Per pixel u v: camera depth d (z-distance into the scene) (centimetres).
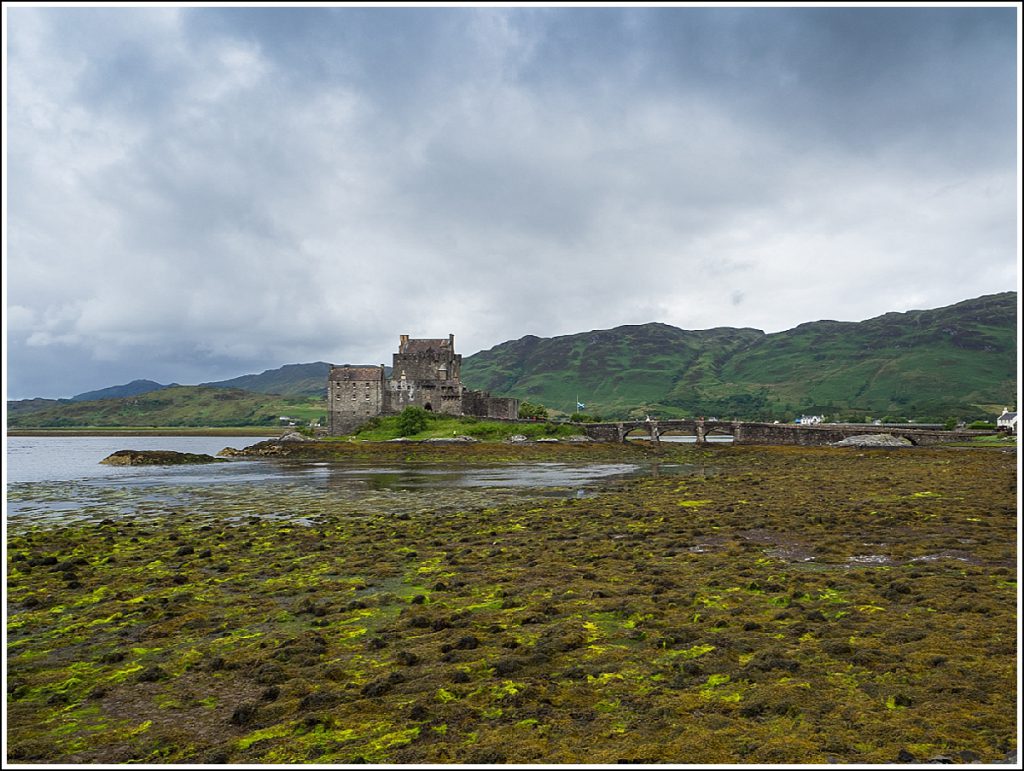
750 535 3381
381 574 2664
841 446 12094
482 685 1486
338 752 1195
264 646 1812
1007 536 3212
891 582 2311
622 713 1330
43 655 1784
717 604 2106
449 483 6881
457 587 2422
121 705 1454
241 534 3647
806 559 2808
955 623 1823
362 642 1844
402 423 13375
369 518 4294
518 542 3306
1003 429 12719
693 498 4994
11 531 3850
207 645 1839
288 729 1305
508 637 1827
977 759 1081
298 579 2600
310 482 7088
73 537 3572
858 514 3953
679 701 1371
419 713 1344
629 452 11925
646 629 1872
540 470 8819
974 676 1438
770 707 1321
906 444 12162
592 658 1652
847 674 1488
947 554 2827
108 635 1944
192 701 1470
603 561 2817
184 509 4841
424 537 3519
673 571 2591
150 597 2347
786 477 6675
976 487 5331
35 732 1327
